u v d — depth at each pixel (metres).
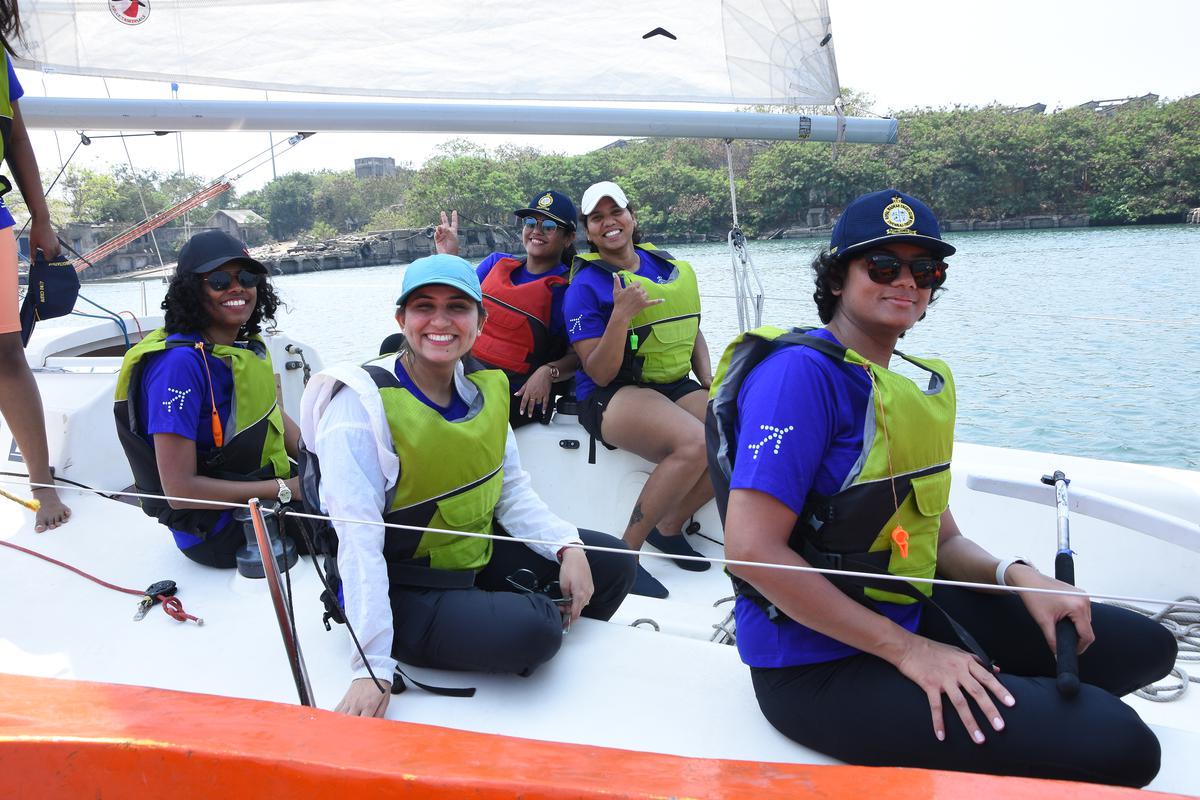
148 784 1.09
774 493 1.20
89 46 2.48
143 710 1.18
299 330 6.73
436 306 1.50
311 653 1.62
